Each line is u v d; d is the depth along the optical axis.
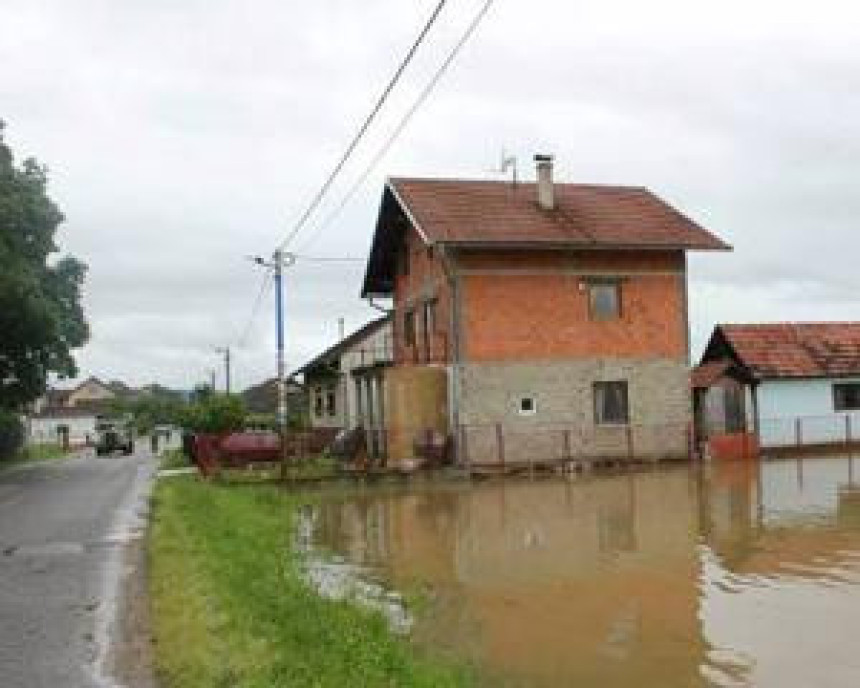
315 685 8.66
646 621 13.38
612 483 31.06
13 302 48.66
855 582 15.11
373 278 45.06
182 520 21.47
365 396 44.56
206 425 50.03
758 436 39.62
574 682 10.90
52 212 52.72
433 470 34.25
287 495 29.73
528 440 36.97
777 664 11.23
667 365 38.81
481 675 11.09
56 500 30.94
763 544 18.62
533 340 37.38
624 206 40.66
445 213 37.69
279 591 12.89
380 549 20.06
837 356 42.34
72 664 10.59
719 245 38.84
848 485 27.50
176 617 11.96
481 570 17.45
